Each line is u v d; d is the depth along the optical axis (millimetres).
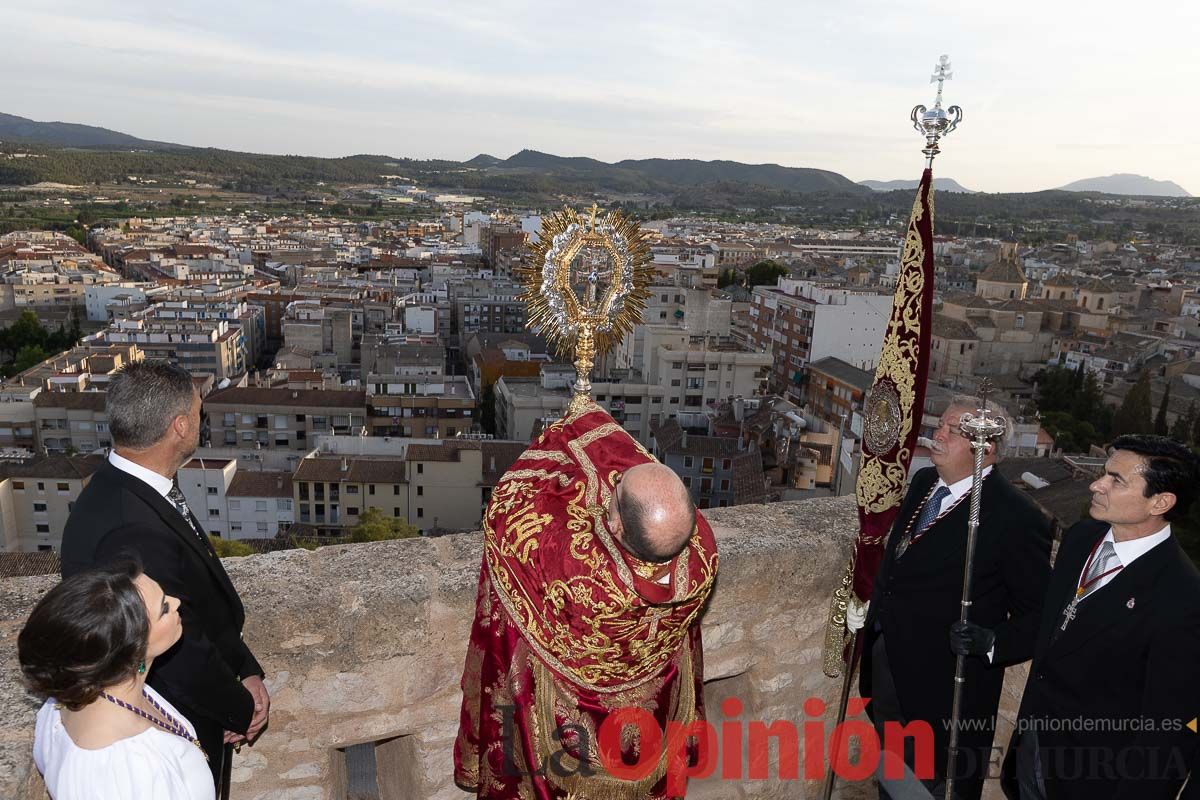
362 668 3008
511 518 2408
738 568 3516
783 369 79875
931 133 2824
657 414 62062
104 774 1810
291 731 2984
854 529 3873
